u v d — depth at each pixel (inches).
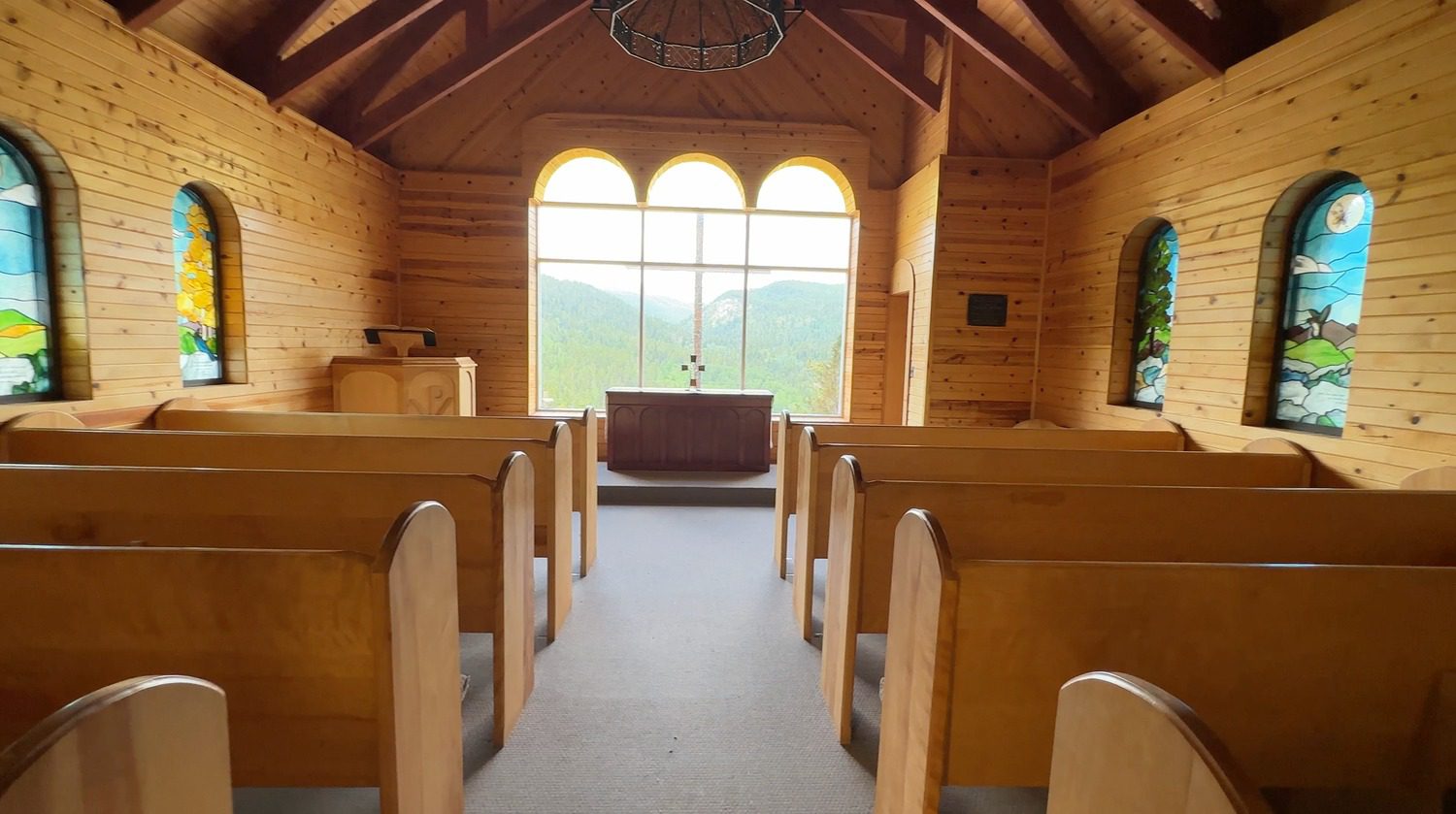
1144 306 165.9
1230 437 132.3
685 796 68.7
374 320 211.3
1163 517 77.5
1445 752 50.0
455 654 61.7
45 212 113.6
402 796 51.0
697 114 233.0
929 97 201.8
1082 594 48.4
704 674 93.0
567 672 92.5
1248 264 128.6
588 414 128.3
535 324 240.7
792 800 68.6
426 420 130.0
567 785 69.7
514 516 77.8
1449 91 93.6
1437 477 89.6
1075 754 33.5
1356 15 106.9
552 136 226.7
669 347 254.8
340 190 191.8
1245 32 133.2
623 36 129.2
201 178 140.3
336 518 74.0
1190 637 49.1
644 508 182.9
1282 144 121.0
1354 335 113.7
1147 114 156.6
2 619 46.5
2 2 99.8
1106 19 162.7
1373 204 104.4
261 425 129.2
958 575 47.7
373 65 192.7
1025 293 201.2
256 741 49.4
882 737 63.0
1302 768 50.8
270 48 158.4
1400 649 49.5
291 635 47.9
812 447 103.6
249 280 156.8
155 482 72.1
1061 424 191.5
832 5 198.4
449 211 225.8
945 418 203.9
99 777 24.8
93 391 117.2
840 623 79.4
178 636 47.7
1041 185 198.8
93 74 115.2
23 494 71.6
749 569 136.5
